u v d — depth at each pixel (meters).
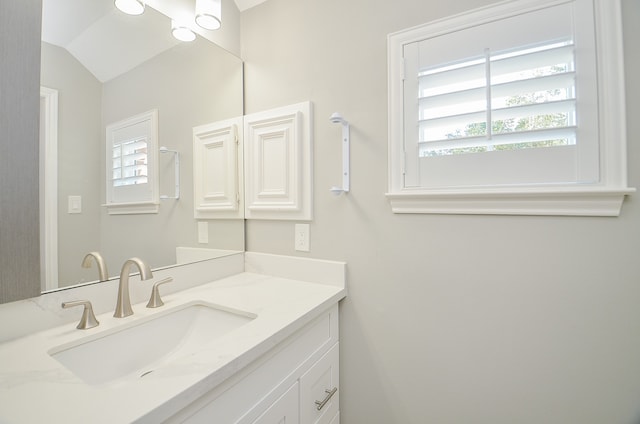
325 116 1.22
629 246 0.78
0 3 0.69
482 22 0.93
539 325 0.88
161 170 1.13
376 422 1.12
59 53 0.83
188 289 1.17
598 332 0.81
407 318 1.07
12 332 0.72
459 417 0.99
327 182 1.21
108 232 0.96
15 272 0.72
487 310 0.95
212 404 0.60
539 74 0.86
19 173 0.72
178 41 1.20
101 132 0.94
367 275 1.14
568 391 0.85
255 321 0.83
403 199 1.04
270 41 1.38
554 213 0.84
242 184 1.44
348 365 1.18
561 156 0.83
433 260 1.02
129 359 0.83
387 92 1.09
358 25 1.15
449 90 0.98
